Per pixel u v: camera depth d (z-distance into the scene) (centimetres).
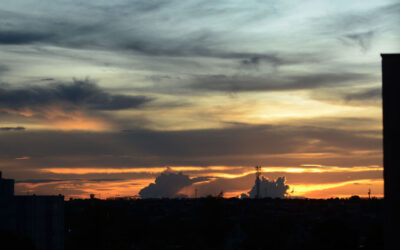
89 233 12569
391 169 4475
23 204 8375
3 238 7244
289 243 13800
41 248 8506
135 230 15900
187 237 16638
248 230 16288
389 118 4500
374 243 11006
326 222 11700
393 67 4509
